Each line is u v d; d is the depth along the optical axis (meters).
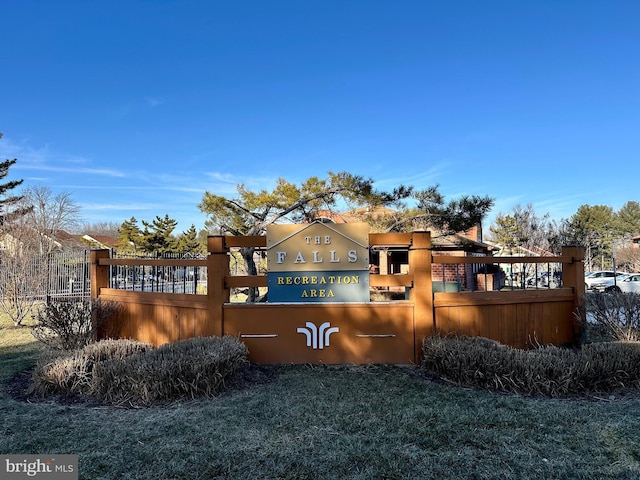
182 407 3.69
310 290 5.27
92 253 6.52
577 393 3.97
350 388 4.20
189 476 2.50
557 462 2.62
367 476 2.48
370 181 9.71
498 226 35.00
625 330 6.02
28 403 3.89
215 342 4.66
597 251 39.50
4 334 8.40
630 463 2.61
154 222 32.84
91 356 4.54
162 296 5.80
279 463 2.64
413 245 5.27
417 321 5.18
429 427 3.19
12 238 14.72
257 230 9.93
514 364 4.07
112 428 3.22
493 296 5.50
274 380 4.55
